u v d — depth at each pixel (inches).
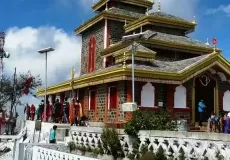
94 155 861.2
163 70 1185.4
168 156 647.1
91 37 1791.3
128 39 911.7
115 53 1355.8
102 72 1235.9
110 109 1240.2
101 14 1644.9
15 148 1028.5
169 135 652.1
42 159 841.5
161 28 1544.0
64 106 1422.2
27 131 1515.7
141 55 1239.5
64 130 1184.2
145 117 800.3
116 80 1136.2
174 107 1210.0
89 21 1760.6
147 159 657.6
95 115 1349.7
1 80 2586.1
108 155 814.5
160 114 856.9
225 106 1302.9
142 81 1144.8
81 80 1389.0
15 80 2566.4
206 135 567.2
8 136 1585.9
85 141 921.5
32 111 1747.0
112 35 1654.8
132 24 1579.7
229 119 880.9
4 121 1978.3
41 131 1358.3
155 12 1592.0
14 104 2527.1
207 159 558.3
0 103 2544.3
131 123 778.2
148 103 1174.3
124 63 1125.7
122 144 788.6
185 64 1262.3
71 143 974.4
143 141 731.4
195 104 1263.5
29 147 935.0
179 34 1588.3
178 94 1228.5
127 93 1139.3
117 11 1707.7
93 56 1749.5
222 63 1247.5
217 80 1291.8
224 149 531.8
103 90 1302.9
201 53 1464.1
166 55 1413.6
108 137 808.3
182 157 609.6
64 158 723.4
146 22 1499.8
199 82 1272.1
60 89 1631.4
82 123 1282.0
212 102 1289.4
